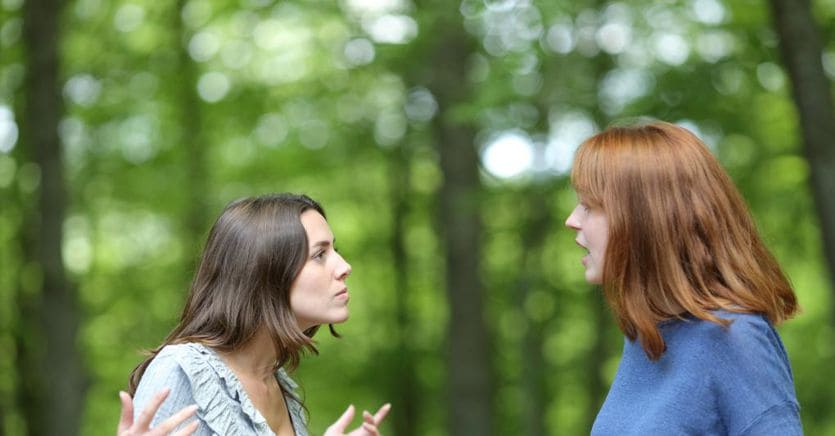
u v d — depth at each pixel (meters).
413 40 9.62
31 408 12.88
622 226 2.42
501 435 14.88
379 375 16.23
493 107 8.79
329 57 12.98
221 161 14.73
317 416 16.47
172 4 13.09
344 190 15.98
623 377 2.53
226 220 2.84
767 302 2.38
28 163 12.38
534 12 8.57
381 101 14.12
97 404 14.75
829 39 9.45
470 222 11.22
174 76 13.27
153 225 14.85
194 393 2.68
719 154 9.79
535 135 9.22
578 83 9.19
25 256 12.65
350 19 9.94
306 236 2.80
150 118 13.82
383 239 16.36
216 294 2.80
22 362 12.89
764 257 2.45
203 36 13.49
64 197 11.05
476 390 11.24
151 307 14.61
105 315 14.65
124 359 14.54
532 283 12.05
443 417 15.78
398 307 16.22
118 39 13.15
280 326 2.75
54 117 11.01
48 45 10.98
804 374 14.33
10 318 13.00
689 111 9.01
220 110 13.89
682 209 2.40
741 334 2.33
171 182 13.79
